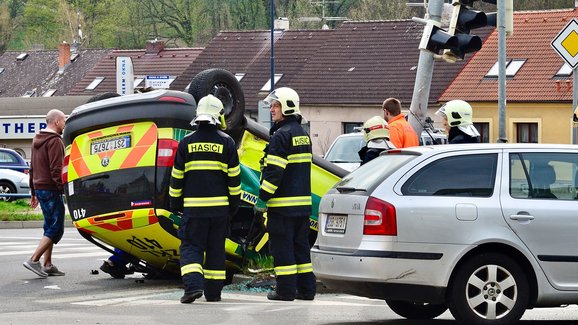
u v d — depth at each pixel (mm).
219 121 24234
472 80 105625
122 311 23000
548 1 137750
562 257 20625
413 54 116562
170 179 26094
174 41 170000
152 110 26672
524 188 20828
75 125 27516
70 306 24281
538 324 21984
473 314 20250
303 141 24516
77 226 27812
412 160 20891
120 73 60656
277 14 162375
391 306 22703
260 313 22578
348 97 114500
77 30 178500
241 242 28281
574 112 34719
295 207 24469
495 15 31125
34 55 159500
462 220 20344
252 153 28641
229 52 128625
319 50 121812
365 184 21094
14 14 183875
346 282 20672
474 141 27328
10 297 26391
